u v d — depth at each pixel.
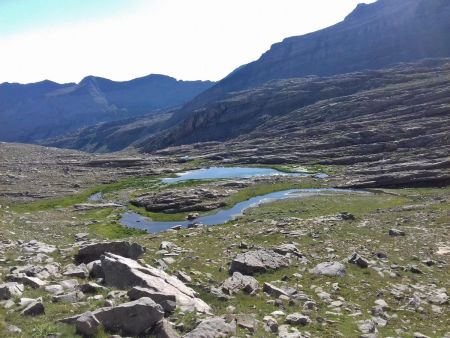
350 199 98.31
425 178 114.88
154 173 170.50
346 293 29.08
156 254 36.94
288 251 37.84
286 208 92.06
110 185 147.38
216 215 95.81
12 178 155.88
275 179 133.88
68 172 176.88
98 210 105.50
